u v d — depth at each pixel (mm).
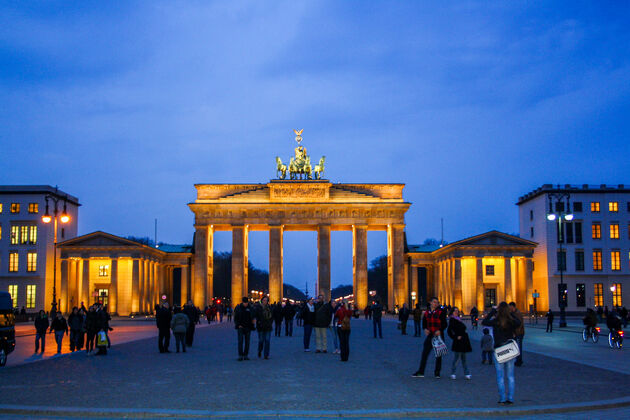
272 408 23094
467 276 139500
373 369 34656
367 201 145875
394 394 26109
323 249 143875
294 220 145000
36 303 137625
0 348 37375
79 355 43906
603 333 71562
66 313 135000
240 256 143750
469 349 30656
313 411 22453
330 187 146875
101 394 25984
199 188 147375
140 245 137000
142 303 140250
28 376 31812
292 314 66000
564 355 44000
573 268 136500
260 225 147875
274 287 142500
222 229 155000
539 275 141625
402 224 145625
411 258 159500
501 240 136875
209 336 66125
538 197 142875
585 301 136000
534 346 52438
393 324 98188
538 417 22406
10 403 23984
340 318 39469
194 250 156125
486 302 139500
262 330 40531
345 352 39125
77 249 137375
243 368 35000
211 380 30062
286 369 34531
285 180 145750
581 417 22312
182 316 45938
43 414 22453
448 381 29969
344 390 27078
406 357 41844
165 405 23609
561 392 26797
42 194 140500
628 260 136875
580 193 138250
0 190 140250
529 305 134000
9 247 139500
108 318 45156
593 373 33250
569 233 137250
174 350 47656
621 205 137875
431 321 31516
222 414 22047
